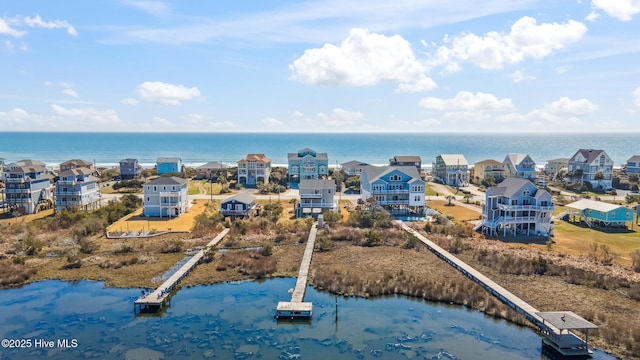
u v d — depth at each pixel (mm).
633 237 64500
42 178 86938
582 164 121438
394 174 82688
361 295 44281
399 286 45500
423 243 62188
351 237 64625
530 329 37094
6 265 51594
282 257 56281
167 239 64188
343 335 36594
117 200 91375
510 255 53688
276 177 122625
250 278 49344
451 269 51062
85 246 58281
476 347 34531
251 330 37438
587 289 44094
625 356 32094
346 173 131000
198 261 54000
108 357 33031
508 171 126562
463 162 124500
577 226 72312
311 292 45375
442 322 38781
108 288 46219
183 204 82875
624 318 37625
